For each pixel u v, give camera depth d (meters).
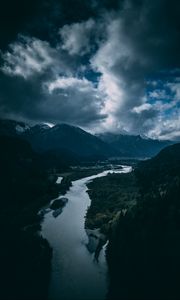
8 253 102.56
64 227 145.12
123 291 90.00
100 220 148.75
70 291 89.62
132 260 103.38
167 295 85.56
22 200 182.62
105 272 101.44
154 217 123.19
